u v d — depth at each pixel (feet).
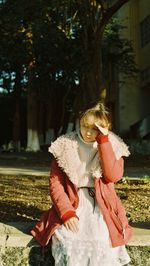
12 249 13.84
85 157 13.05
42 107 120.78
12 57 74.02
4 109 158.20
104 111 13.07
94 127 12.81
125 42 105.70
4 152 107.45
